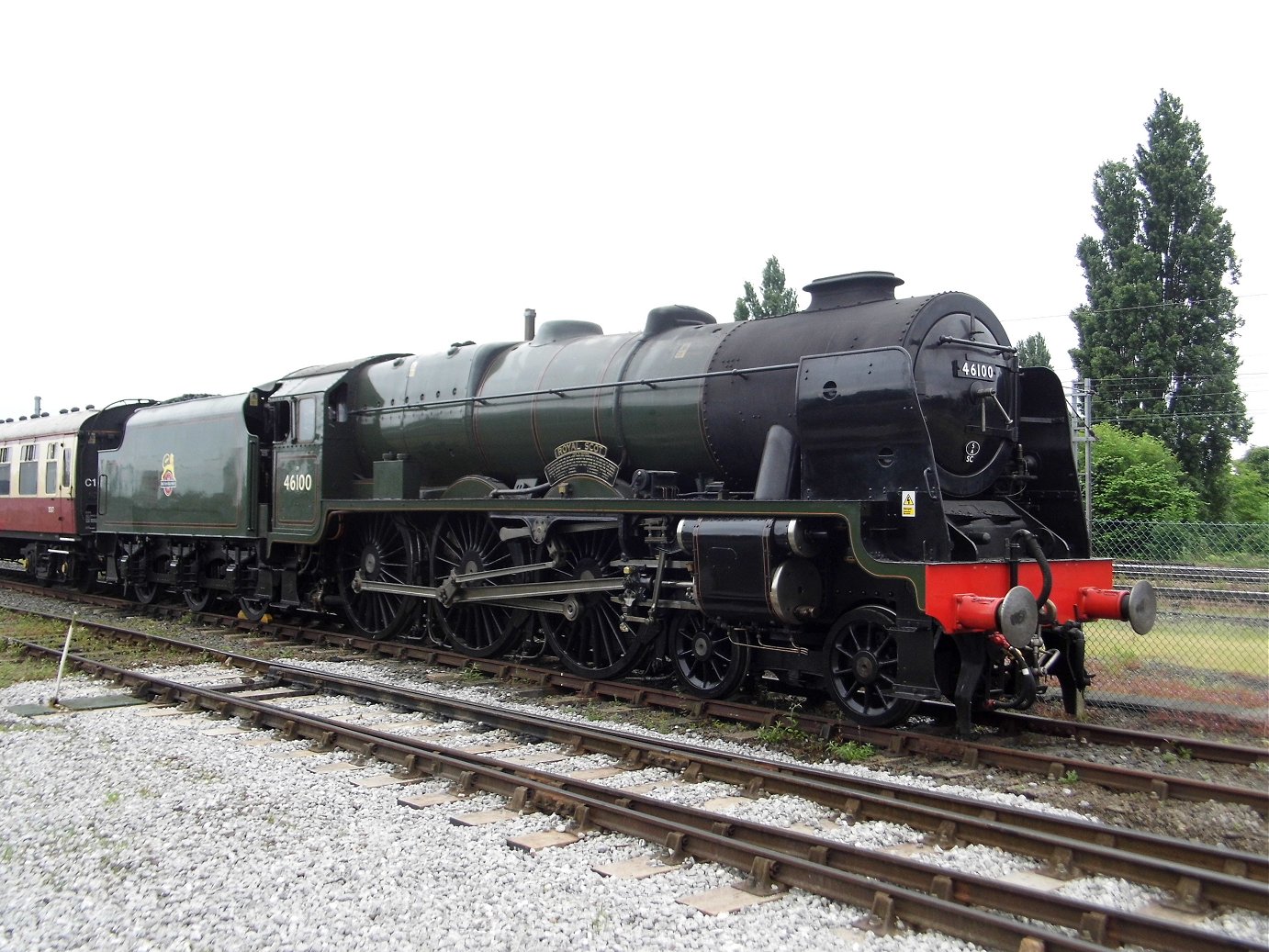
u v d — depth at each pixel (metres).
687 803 6.40
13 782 6.89
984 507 8.80
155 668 11.62
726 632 9.23
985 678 8.20
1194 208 35.12
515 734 8.37
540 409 11.18
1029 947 4.12
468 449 12.19
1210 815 6.18
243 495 14.66
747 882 5.06
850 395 8.11
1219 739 8.37
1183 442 34.44
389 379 13.56
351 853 5.50
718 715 8.98
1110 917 4.32
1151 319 34.59
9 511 23.20
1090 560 8.76
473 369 12.33
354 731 7.84
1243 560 25.25
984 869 5.21
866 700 8.31
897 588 7.91
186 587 16.84
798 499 8.45
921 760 7.48
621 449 10.49
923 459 7.75
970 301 8.80
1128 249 35.28
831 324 8.95
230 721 8.94
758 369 9.10
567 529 10.51
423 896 4.90
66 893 5.01
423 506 11.93
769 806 6.27
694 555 8.71
